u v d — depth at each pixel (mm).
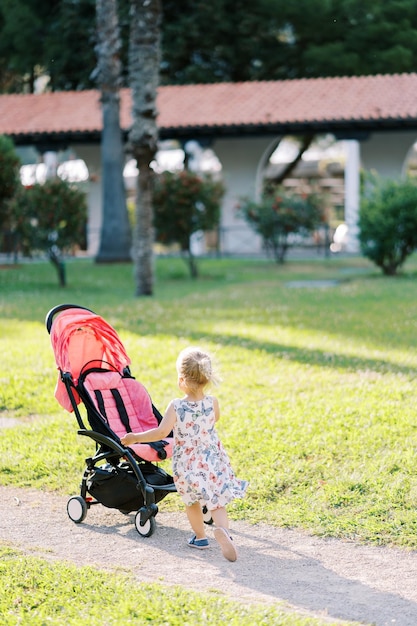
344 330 12406
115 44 25203
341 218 36250
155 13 17438
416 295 16422
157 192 21375
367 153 32719
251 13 36562
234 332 12289
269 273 22984
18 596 4523
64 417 8320
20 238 20719
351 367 9797
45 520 5949
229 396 8742
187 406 5348
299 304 15469
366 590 4691
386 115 28078
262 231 25453
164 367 10078
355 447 7000
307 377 9367
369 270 23281
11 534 5660
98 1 24906
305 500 6043
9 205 20938
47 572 4809
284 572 4945
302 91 30766
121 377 6512
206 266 25031
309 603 4504
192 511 5352
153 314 14445
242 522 5797
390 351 10766
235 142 32156
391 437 7199
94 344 6523
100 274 22953
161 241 22281
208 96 31141
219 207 22344
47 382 9594
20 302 16703
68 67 37000
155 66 17547
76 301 16922
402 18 35906
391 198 21172
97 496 5844
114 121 25688
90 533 5688
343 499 6012
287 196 25391
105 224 26047
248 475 6508
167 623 4152
